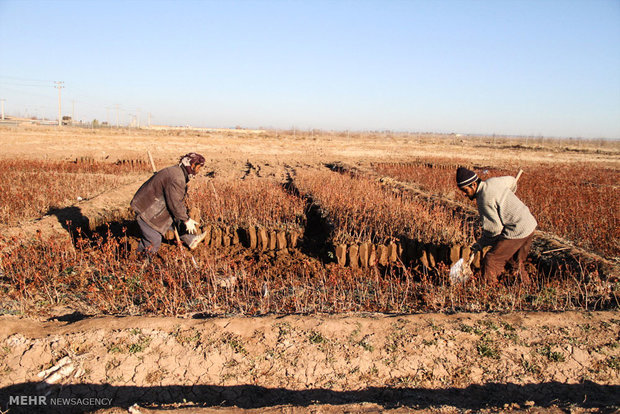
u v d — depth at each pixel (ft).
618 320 14.48
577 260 21.15
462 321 14.34
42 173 48.65
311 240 26.99
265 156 104.01
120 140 123.95
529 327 14.06
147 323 13.76
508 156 125.59
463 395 11.57
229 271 19.24
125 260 20.43
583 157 132.87
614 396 11.43
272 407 10.19
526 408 10.34
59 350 12.57
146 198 20.24
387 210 28.89
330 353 12.82
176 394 11.66
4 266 18.72
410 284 18.57
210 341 13.12
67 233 26.61
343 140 206.39
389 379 12.12
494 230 17.48
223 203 29.35
